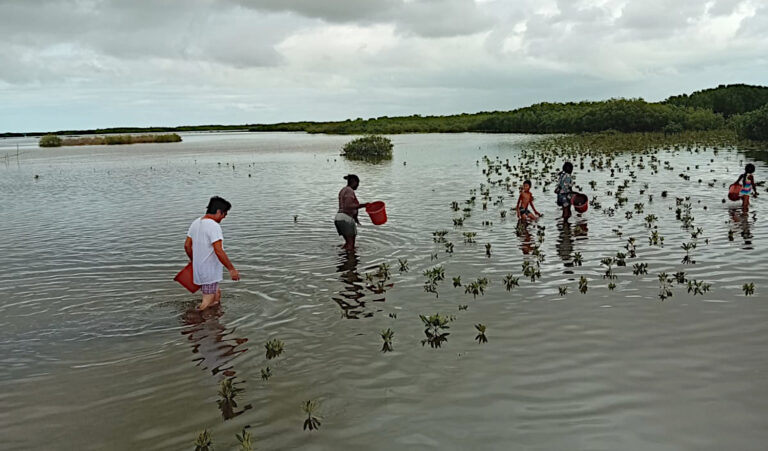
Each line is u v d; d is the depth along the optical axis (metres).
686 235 11.68
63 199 21.00
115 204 19.36
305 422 4.98
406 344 6.62
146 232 13.93
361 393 5.50
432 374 5.85
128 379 5.91
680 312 7.34
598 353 6.21
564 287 8.58
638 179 21.17
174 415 5.18
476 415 5.03
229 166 35.59
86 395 5.58
